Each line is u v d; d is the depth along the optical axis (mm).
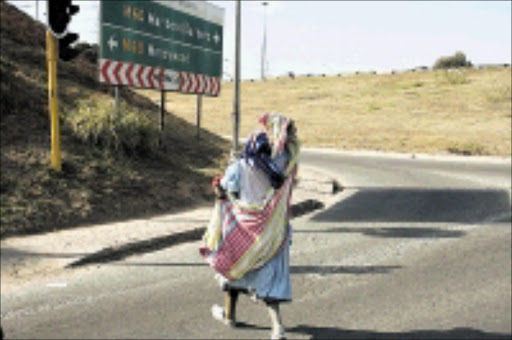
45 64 15445
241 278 4676
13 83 12930
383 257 7434
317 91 58406
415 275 6637
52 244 7820
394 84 59062
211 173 13273
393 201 11945
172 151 14172
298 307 5613
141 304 5707
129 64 12969
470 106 43406
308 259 7367
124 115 12547
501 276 6566
